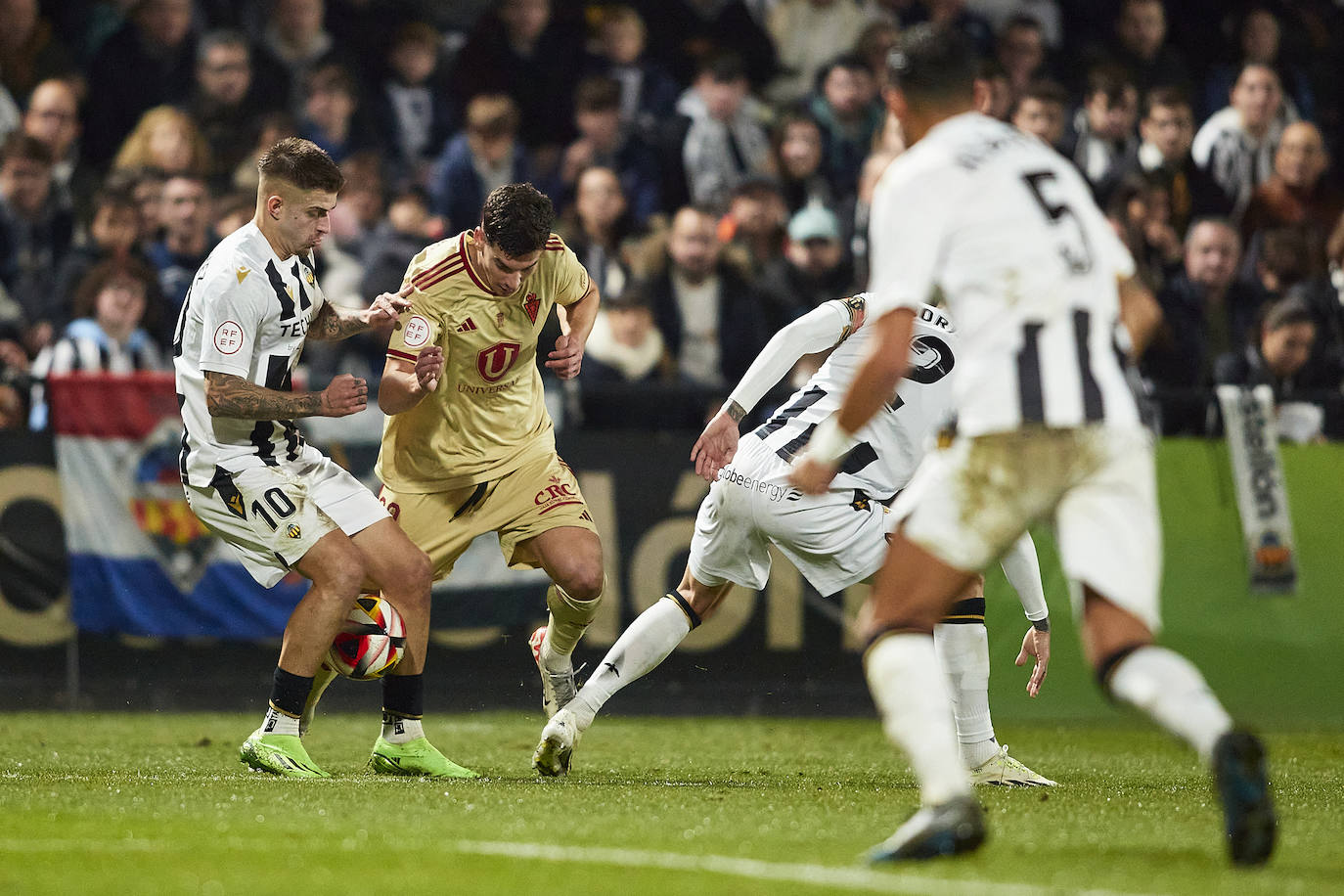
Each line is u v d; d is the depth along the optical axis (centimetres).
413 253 3141
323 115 3525
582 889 869
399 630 1633
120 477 2588
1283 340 3130
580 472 2669
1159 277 3362
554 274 1748
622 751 1984
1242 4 4231
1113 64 3719
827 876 898
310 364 3023
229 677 2603
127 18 3575
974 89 1043
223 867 948
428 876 912
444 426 1761
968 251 968
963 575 962
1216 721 899
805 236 3284
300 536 1595
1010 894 835
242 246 1580
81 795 1323
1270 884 871
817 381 1666
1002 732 2395
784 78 4041
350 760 1814
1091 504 951
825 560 1647
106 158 3541
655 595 2677
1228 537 2656
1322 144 3756
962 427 962
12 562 2559
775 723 2544
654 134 3644
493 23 3747
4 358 2905
